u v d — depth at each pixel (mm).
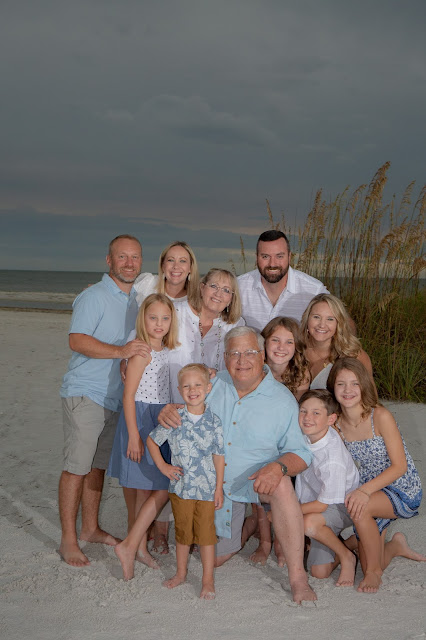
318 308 3988
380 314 9258
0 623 2953
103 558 3809
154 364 3818
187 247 4211
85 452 3787
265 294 4930
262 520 3816
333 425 3793
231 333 3621
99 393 3877
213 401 3779
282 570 3699
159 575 3574
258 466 3670
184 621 3006
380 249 9242
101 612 3090
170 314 3805
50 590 3312
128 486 3668
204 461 3441
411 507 3660
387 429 3617
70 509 3756
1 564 3641
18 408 7676
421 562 3760
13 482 5074
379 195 9375
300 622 3002
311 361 4191
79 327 3883
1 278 78688
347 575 3465
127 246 4008
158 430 3535
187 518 3416
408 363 8492
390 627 2943
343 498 3521
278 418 3619
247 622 3002
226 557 3742
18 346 13117
